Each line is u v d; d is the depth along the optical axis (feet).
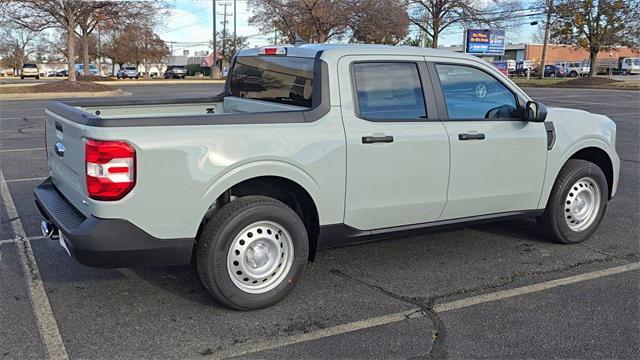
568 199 17.30
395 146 13.74
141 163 11.14
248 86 16.88
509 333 11.89
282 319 12.44
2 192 23.70
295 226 12.85
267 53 15.55
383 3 121.39
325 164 12.92
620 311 12.96
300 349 11.18
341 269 15.42
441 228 15.35
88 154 11.16
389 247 17.26
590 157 18.67
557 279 14.87
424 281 14.65
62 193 13.98
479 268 15.60
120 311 12.74
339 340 11.55
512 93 15.88
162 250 11.71
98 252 11.19
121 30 113.39
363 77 13.64
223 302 12.45
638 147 37.19
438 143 14.35
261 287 12.79
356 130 13.30
